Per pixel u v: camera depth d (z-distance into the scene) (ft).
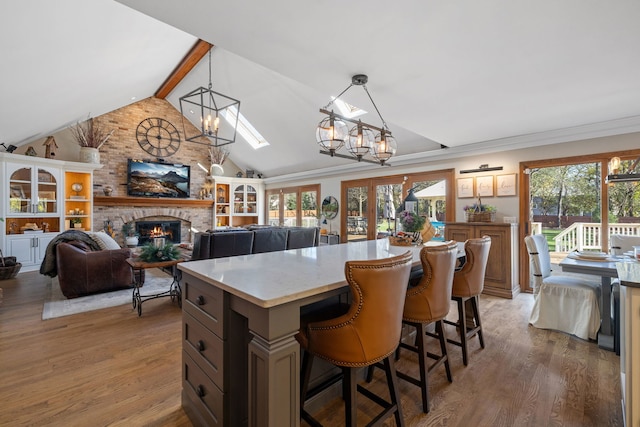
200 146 28.27
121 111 24.17
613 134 12.07
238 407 4.81
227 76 19.33
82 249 13.56
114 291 14.11
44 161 18.47
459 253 8.76
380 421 4.83
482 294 14.20
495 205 15.21
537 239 10.80
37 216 18.19
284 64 7.64
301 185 27.14
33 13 8.32
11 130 16.31
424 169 18.20
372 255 7.52
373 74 8.12
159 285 15.40
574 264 8.76
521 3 5.39
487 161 15.53
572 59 7.24
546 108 10.44
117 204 23.67
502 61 7.40
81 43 11.22
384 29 6.19
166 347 8.52
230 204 29.01
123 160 24.23
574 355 8.22
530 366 7.65
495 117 11.38
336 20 5.90
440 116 11.30
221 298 4.68
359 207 22.26
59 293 13.70
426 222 9.83
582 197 13.30
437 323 6.95
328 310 5.74
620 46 6.66
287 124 21.15
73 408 5.91
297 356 4.16
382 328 4.50
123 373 7.17
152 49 15.66
